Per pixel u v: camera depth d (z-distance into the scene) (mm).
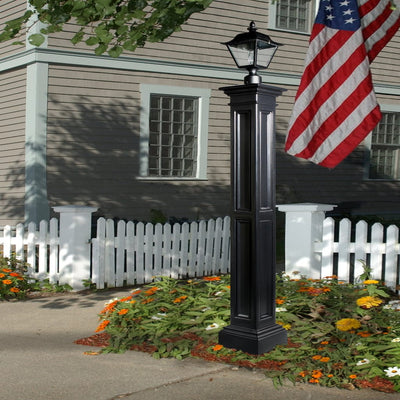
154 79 13977
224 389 4797
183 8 6605
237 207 5723
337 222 15922
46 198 12766
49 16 6809
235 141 5715
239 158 5711
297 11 16078
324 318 6164
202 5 6910
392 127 18078
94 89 13305
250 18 15164
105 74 13414
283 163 15883
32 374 5176
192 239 10297
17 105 13211
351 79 7320
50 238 9305
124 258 9953
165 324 6141
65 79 12977
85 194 13234
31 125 12727
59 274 9258
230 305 5977
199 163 14625
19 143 13164
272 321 5762
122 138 13648
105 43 7051
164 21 7367
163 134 14398
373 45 7660
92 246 10023
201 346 5828
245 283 5672
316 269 8453
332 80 7371
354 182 17125
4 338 6445
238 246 5707
